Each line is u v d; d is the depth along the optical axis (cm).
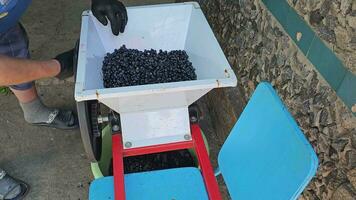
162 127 161
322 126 129
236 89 200
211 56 166
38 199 191
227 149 151
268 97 133
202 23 178
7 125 222
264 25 170
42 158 207
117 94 139
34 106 211
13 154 208
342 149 120
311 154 110
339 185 121
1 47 176
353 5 114
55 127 219
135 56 187
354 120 115
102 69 180
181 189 155
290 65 149
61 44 275
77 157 208
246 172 140
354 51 114
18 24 181
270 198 126
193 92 147
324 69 128
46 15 300
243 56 191
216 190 149
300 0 140
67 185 196
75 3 313
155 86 142
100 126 179
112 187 154
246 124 142
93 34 177
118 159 156
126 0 318
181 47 197
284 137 123
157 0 319
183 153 192
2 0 150
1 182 187
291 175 117
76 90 139
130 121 158
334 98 124
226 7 211
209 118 232
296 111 144
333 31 123
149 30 190
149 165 186
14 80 142
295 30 145
